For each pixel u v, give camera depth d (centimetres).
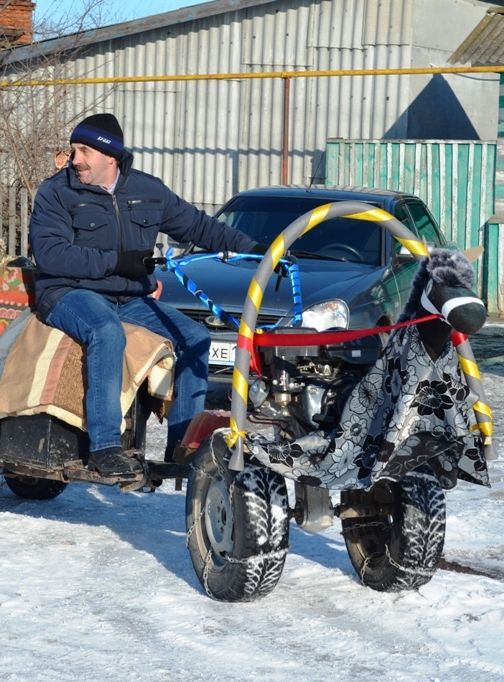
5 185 2238
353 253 1273
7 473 757
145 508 854
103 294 730
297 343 598
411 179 2223
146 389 734
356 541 677
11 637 563
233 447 594
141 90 2519
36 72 2498
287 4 2400
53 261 696
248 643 567
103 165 709
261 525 605
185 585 663
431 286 561
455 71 1967
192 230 761
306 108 2408
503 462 1022
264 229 1318
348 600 640
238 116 2456
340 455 595
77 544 743
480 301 557
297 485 650
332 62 2383
